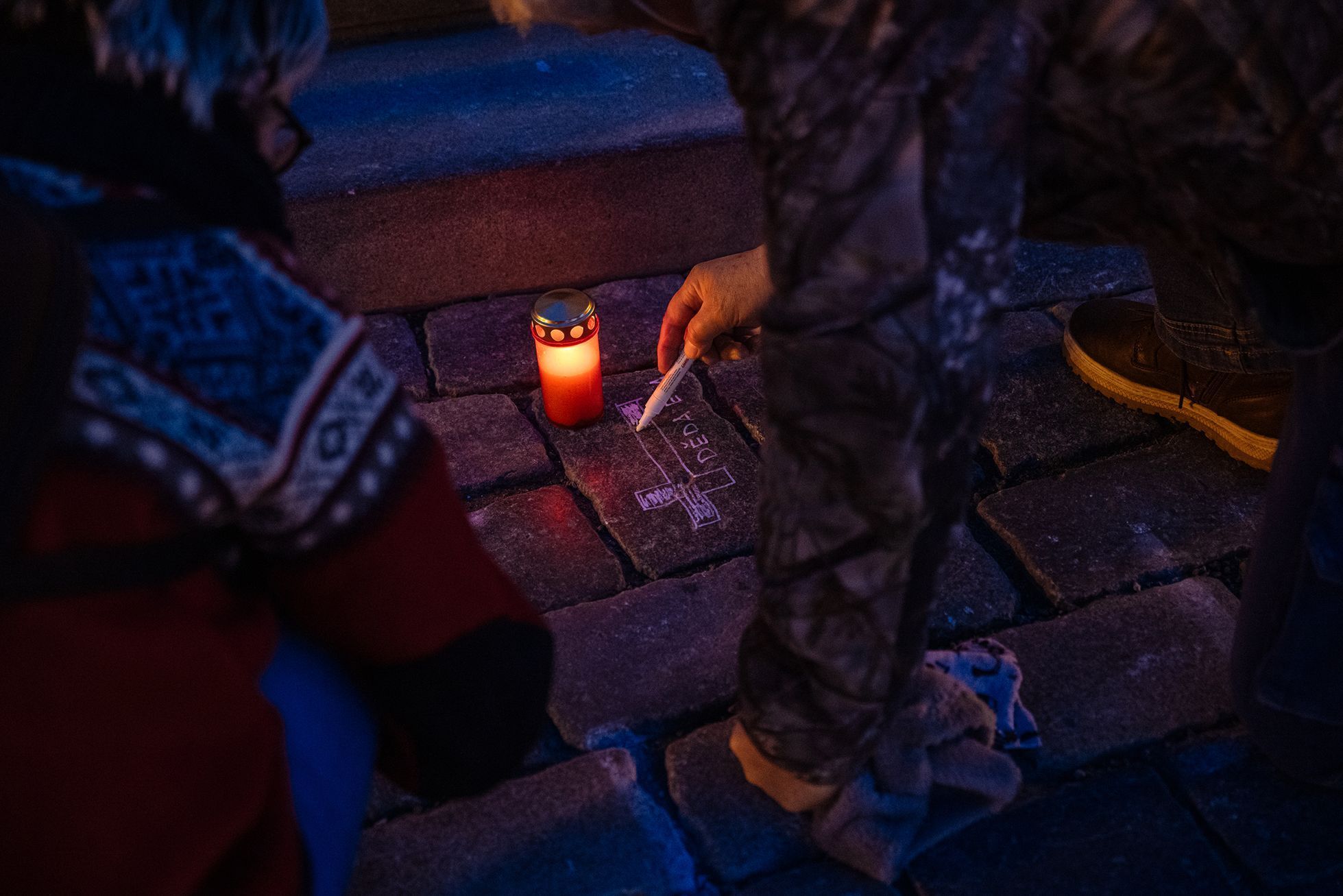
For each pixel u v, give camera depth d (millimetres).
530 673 1068
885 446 858
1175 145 868
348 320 806
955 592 1806
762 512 997
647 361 2301
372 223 2273
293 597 927
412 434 878
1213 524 1907
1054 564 1846
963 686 1457
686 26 1074
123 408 670
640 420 2129
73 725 727
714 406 2199
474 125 2404
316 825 1019
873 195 778
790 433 900
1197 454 2041
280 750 923
